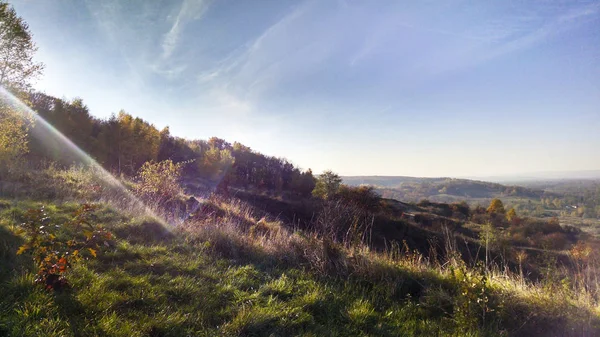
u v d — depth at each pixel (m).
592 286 4.09
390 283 4.31
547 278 4.20
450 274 4.39
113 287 3.19
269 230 7.39
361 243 5.23
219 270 4.29
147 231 5.81
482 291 3.65
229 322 2.89
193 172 40.53
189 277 3.83
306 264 4.90
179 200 10.45
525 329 3.50
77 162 21.27
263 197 29.58
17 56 12.93
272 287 3.80
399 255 5.18
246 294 3.55
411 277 4.48
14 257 3.40
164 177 10.34
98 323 2.50
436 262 5.04
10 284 2.78
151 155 31.72
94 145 26.91
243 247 5.48
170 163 10.84
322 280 4.37
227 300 3.39
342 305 3.64
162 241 5.33
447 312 3.73
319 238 5.36
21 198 6.84
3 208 5.64
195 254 4.83
